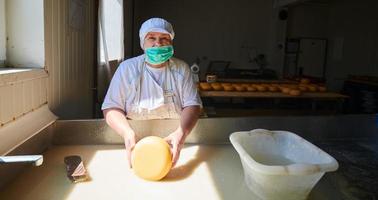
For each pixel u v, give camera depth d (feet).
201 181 2.95
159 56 3.69
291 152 3.24
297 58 21.48
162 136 3.93
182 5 19.94
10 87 2.89
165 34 3.71
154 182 2.89
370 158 3.69
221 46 20.57
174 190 2.76
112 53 10.78
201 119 4.02
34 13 3.83
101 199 2.56
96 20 7.13
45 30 3.93
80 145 3.80
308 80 12.22
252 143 3.27
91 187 2.76
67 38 5.01
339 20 20.80
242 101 10.87
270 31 20.58
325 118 4.29
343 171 3.31
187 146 3.92
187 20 20.11
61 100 4.72
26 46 3.87
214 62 18.48
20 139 2.90
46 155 3.45
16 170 2.91
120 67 4.01
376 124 4.41
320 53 21.71
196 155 3.62
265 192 2.64
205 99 10.50
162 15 19.90
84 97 6.41
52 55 4.26
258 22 20.56
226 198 2.65
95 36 7.13
